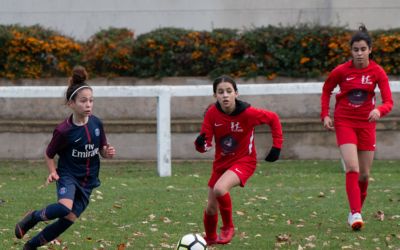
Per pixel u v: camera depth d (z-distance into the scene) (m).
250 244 21.77
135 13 45.44
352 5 45.00
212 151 41.03
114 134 40.62
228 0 45.34
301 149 40.62
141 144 40.62
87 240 22.30
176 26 45.44
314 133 40.62
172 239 22.53
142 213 26.30
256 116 20.80
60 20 45.41
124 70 43.62
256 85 35.06
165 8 45.44
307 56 42.56
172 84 43.22
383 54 42.03
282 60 42.56
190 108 43.16
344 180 33.44
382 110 23.05
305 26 42.88
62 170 19.84
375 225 24.20
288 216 25.88
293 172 36.25
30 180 34.12
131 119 42.75
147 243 21.95
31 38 42.56
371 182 32.66
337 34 42.31
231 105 20.67
